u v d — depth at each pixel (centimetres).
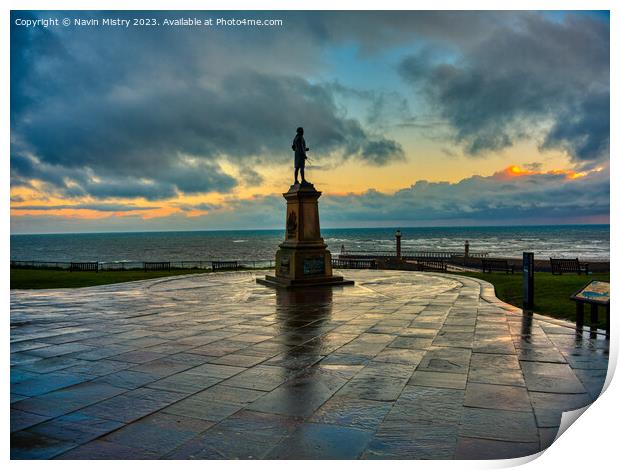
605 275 2092
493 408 524
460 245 12512
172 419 498
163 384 615
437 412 513
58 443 442
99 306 1332
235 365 702
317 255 1777
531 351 773
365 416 503
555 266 2261
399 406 531
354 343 841
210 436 456
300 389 591
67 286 2112
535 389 586
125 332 958
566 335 891
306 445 436
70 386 610
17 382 627
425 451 424
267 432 464
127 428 476
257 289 1741
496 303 1302
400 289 1683
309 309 1241
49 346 836
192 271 3077
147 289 1781
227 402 547
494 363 703
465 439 448
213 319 1101
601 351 770
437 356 745
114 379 638
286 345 830
